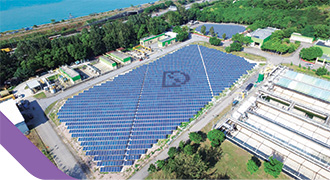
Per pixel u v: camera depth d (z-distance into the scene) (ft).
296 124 248.11
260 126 247.29
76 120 283.59
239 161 219.41
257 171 208.33
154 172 209.46
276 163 192.95
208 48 485.97
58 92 362.94
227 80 356.59
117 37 524.11
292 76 308.19
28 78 414.00
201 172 192.24
